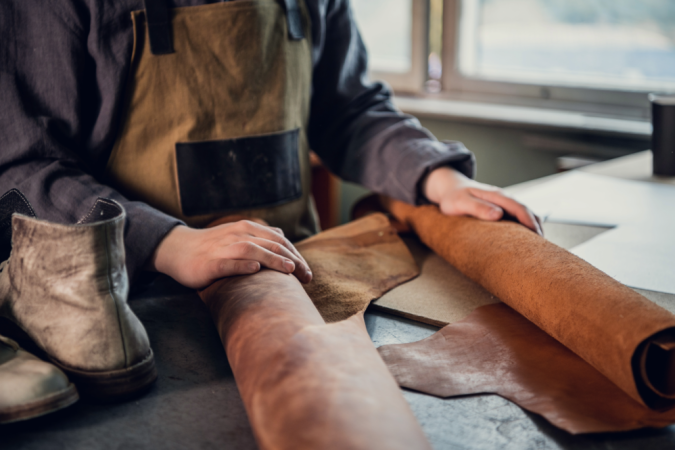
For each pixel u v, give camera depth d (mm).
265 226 724
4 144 746
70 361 530
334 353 493
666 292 735
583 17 1908
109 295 539
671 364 526
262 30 865
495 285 734
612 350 542
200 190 879
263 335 525
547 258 698
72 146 799
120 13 771
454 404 539
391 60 2408
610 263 822
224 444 482
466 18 2162
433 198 973
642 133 1667
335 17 1042
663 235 923
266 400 454
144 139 839
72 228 523
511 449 479
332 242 902
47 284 546
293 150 969
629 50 1857
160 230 722
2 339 540
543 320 645
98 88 794
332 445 392
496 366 599
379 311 736
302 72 960
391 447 392
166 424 507
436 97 2250
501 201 873
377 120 1069
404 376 579
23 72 750
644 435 496
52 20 741
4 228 722
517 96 2084
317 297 729
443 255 876
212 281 680
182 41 816
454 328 675
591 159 1743
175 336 667
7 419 479
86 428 500
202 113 853
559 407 526
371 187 1051
